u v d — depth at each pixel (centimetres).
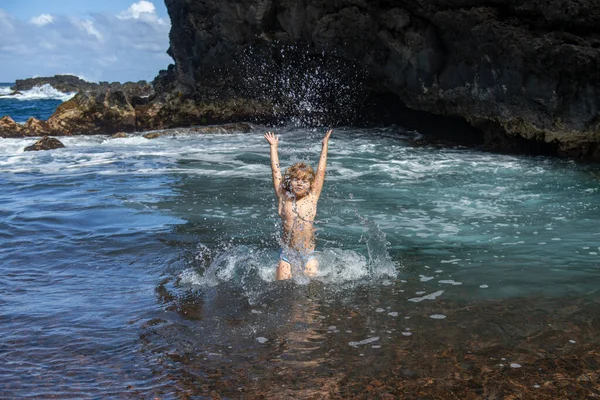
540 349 414
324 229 764
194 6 2294
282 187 596
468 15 1452
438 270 595
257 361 403
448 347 420
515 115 1463
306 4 1938
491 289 538
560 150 1395
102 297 534
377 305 503
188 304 513
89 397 356
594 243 682
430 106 1723
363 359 403
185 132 2073
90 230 776
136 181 1162
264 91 2259
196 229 772
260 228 775
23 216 859
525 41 1357
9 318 483
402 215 841
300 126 2214
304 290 542
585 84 1309
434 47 1611
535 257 634
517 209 868
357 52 1855
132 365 399
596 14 1245
